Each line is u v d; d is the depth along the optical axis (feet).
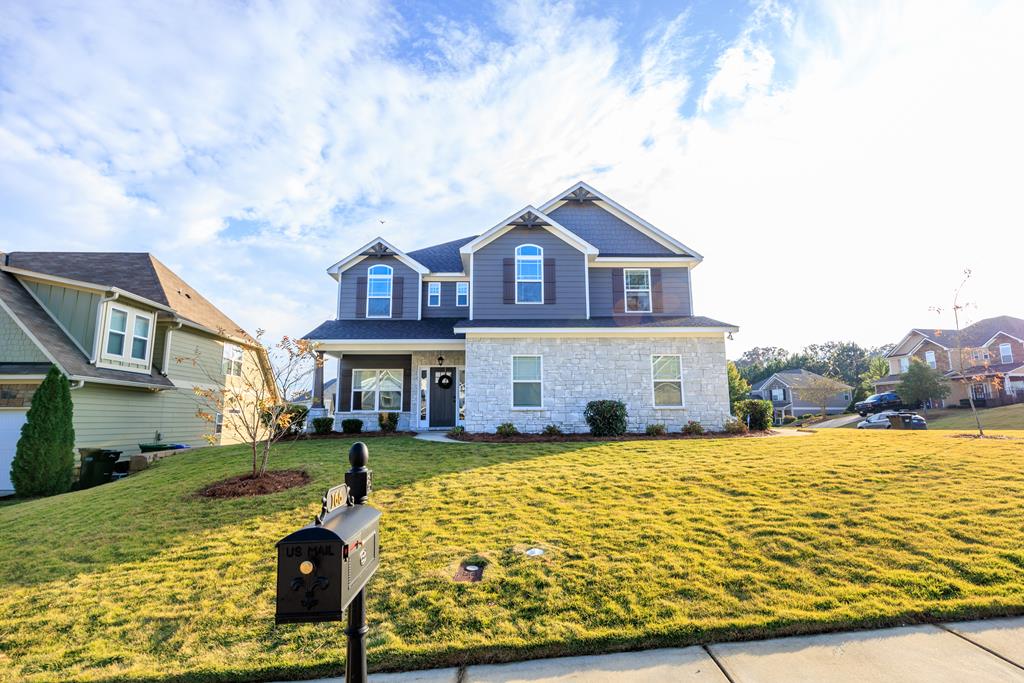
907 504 19.49
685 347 46.19
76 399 42.01
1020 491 20.56
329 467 30.25
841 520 18.10
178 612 13.55
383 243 58.44
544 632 11.66
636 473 26.45
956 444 33.60
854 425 108.78
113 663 11.37
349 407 56.03
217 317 66.28
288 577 6.34
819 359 262.06
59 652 11.89
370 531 7.80
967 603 12.12
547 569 14.90
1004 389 107.65
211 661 11.25
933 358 128.06
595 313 51.80
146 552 17.99
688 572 14.46
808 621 11.71
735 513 19.43
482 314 48.75
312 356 32.53
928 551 15.17
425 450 35.22
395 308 58.23
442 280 60.44
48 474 36.42
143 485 29.01
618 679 9.98
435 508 21.27
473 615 12.53
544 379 45.34
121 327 48.16
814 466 26.71
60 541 19.77
